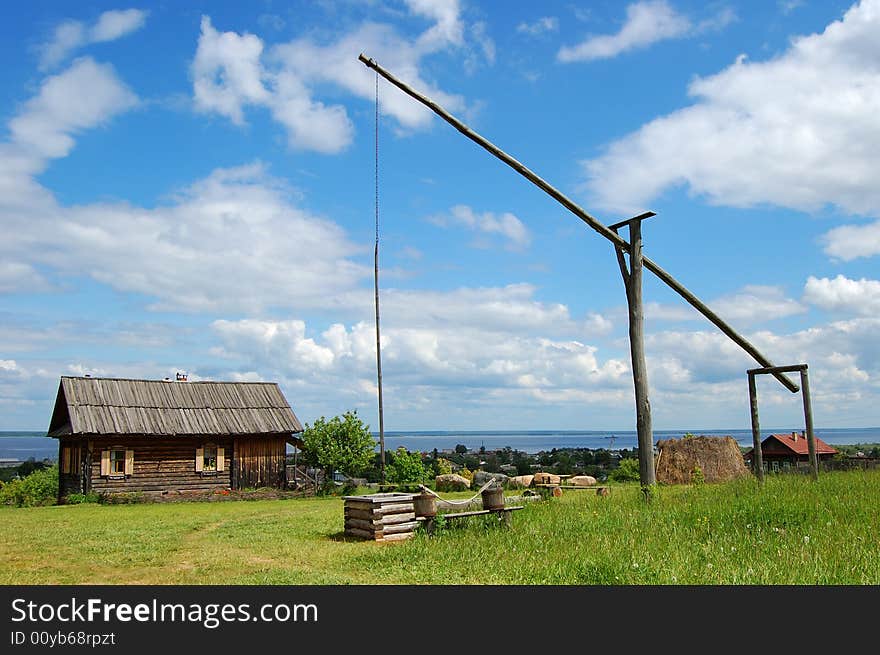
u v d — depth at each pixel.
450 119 15.78
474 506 15.04
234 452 29.17
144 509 20.88
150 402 28.58
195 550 11.06
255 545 11.55
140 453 27.22
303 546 11.33
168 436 27.39
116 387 28.61
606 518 11.94
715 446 24.30
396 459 29.33
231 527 14.32
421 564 9.26
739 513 11.18
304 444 30.09
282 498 26.98
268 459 29.94
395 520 12.14
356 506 12.34
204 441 28.72
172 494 25.70
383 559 9.81
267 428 29.62
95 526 14.94
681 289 16.16
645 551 9.05
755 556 8.62
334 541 11.95
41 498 28.19
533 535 10.92
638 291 15.30
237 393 31.11
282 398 31.78
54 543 11.96
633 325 15.27
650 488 14.52
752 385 16.73
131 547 11.41
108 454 26.55
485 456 55.94
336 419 30.34
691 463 24.02
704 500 13.24
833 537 9.32
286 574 8.94
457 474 29.64
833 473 18.14
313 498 26.62
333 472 30.16
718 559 8.48
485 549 9.97
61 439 29.08
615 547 9.44
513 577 8.38
